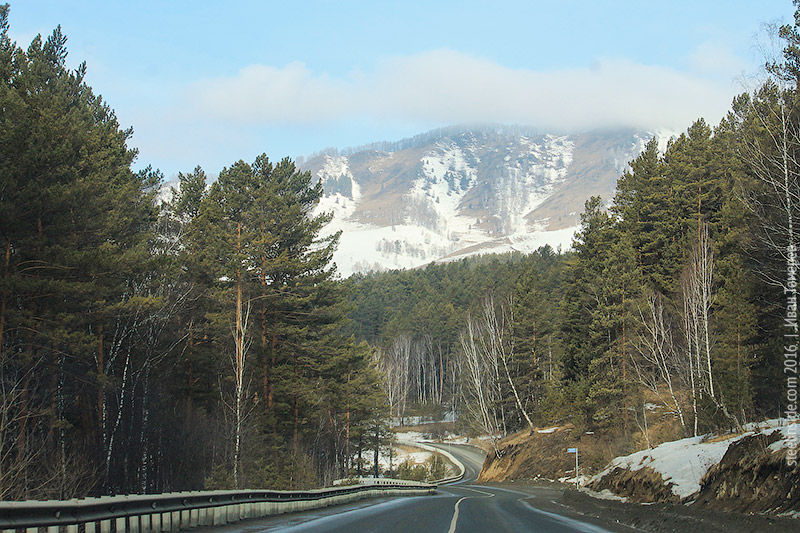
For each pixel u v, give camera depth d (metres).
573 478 58.22
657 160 69.94
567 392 64.81
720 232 54.50
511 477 67.19
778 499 15.80
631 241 60.94
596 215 67.62
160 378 42.03
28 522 10.21
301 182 52.28
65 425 26.47
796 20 26.48
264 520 19.50
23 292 24.39
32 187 23.33
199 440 42.88
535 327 77.31
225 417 41.53
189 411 42.75
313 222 48.62
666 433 47.16
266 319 46.53
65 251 25.23
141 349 39.22
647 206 62.31
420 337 139.62
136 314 33.16
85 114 34.72
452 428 124.56
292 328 45.41
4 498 22.61
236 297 41.16
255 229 44.59
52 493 25.17
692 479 23.59
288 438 48.94
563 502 33.53
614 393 55.62
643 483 27.67
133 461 37.28
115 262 26.75
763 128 26.78
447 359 130.00
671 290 55.97
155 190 39.91
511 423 86.19
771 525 13.81
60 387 31.36
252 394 44.84
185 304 41.97
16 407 27.02
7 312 24.16
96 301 28.30
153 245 41.12
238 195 45.38
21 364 26.28
